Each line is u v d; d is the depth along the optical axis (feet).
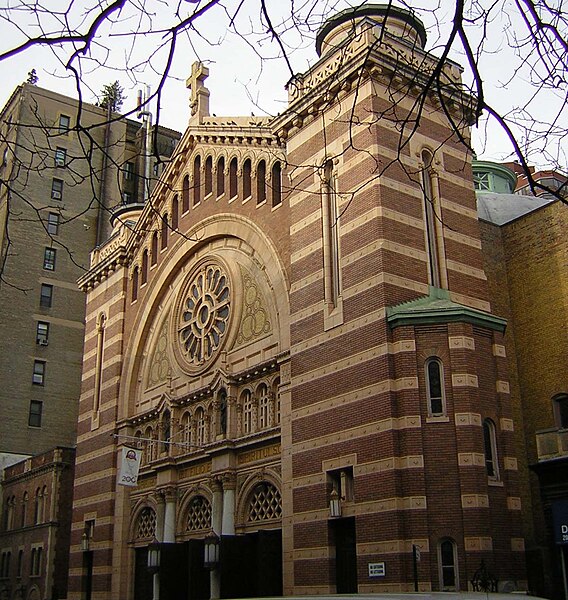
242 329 109.29
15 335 223.51
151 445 124.16
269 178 108.68
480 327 85.56
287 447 92.43
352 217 90.68
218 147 121.60
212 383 110.93
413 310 82.99
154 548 110.83
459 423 79.71
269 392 100.42
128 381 134.31
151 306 133.08
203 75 128.98
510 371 100.63
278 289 101.86
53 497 163.53
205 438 111.55
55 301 232.73
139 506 123.24
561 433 82.48
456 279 92.17
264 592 90.68
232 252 115.55
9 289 225.76
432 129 96.43
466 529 76.02
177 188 130.52
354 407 84.33
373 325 84.48
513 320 103.81
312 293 93.76
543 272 101.65
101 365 144.87
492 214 126.82
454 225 94.63
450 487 77.71
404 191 90.63
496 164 149.07
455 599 22.88
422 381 81.56
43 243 234.79
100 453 136.26
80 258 238.27
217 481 104.88
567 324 97.25
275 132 104.99
